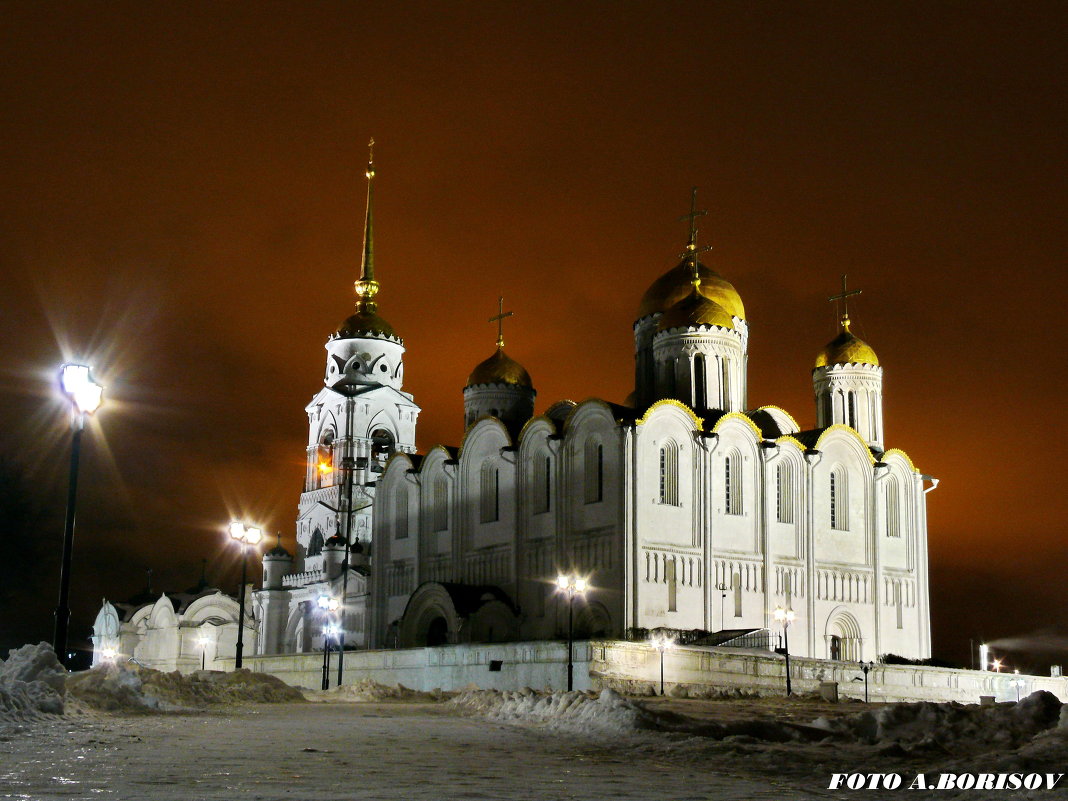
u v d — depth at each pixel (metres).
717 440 81.38
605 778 20.77
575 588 59.88
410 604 84.75
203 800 16.17
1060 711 28.30
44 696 30.38
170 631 114.38
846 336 97.94
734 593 80.88
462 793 17.83
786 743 28.45
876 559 89.06
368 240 121.88
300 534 116.94
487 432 90.00
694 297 87.69
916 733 29.83
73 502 34.03
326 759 22.27
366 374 117.62
